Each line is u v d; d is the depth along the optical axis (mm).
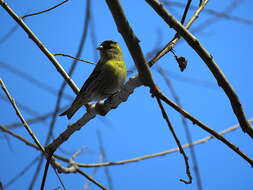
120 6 5605
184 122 7160
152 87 6695
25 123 7902
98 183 9148
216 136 6867
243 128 7102
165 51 7180
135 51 6141
